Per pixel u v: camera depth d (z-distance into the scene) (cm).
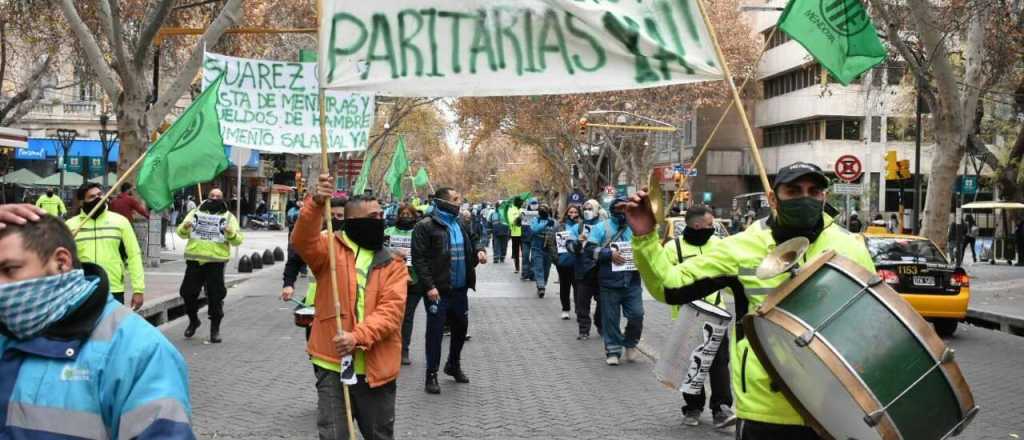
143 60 1923
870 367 367
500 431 814
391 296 579
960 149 2334
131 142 1936
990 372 1186
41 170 4638
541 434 805
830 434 400
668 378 808
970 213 4275
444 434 802
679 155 6556
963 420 383
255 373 1074
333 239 586
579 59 572
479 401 940
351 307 576
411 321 1154
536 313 1739
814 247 431
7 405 282
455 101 5569
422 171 4866
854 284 383
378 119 6581
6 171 3522
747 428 432
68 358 285
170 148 855
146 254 2377
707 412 903
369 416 580
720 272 442
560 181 7562
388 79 577
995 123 3997
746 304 454
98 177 4681
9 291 277
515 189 13062
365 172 2362
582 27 570
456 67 579
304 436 786
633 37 562
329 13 573
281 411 878
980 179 5072
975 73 2358
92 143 4678
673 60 559
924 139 4512
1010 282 2638
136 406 282
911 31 2369
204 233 1291
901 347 371
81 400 284
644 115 5253
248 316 1619
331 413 575
